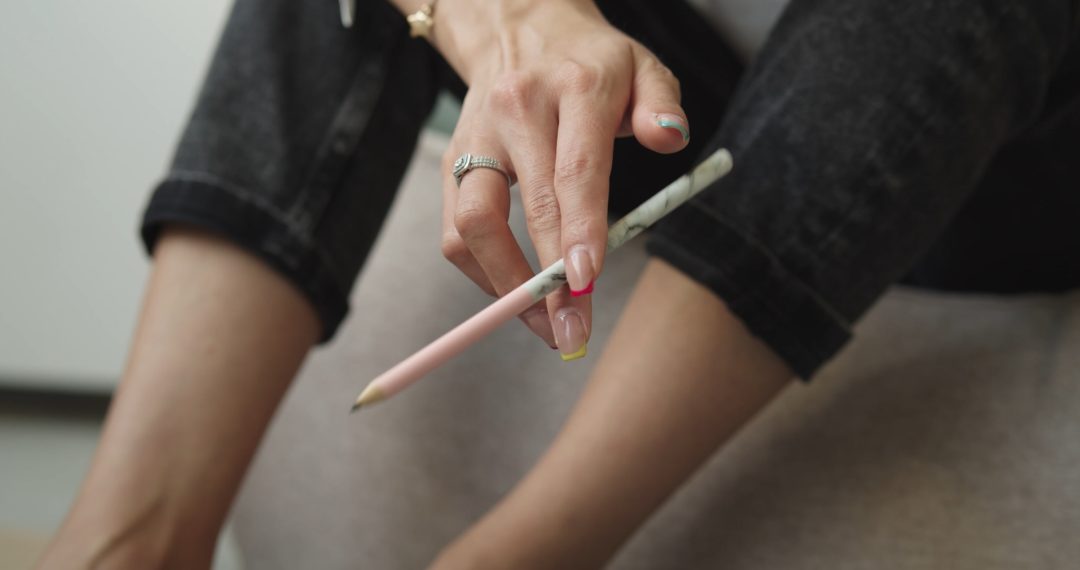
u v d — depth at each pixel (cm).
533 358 97
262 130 85
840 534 85
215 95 86
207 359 82
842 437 89
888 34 78
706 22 91
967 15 77
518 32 78
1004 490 85
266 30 87
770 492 88
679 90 75
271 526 99
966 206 91
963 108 77
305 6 88
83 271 128
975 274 95
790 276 77
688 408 79
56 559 80
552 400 95
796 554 85
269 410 84
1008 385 88
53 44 128
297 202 84
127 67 129
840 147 77
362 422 98
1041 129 86
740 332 78
